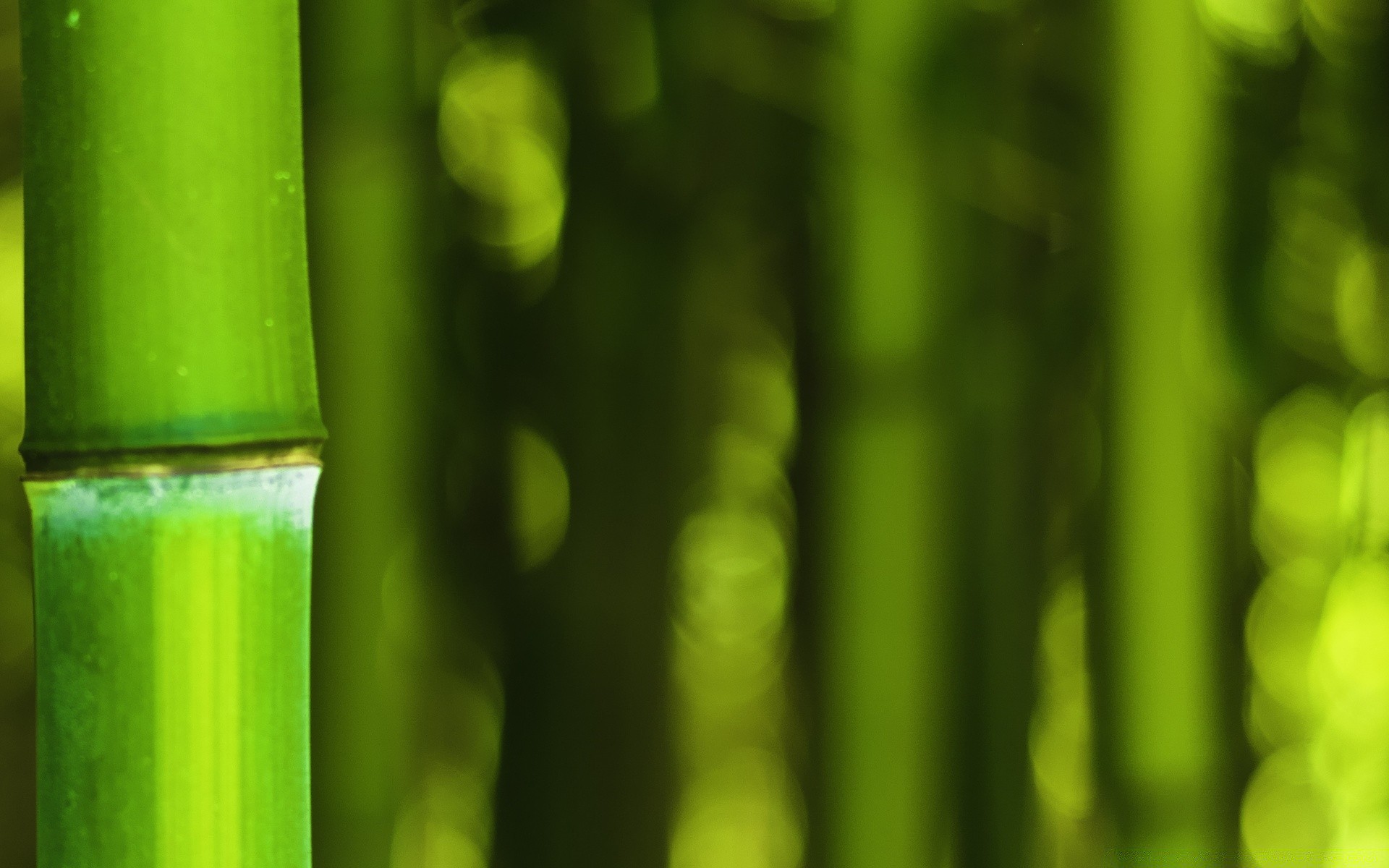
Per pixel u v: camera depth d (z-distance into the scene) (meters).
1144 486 1.89
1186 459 1.89
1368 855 2.16
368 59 1.89
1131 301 1.89
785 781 2.21
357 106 1.89
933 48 1.91
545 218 2.13
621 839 2.07
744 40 1.96
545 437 2.11
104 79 1.49
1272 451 2.16
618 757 2.07
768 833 2.24
